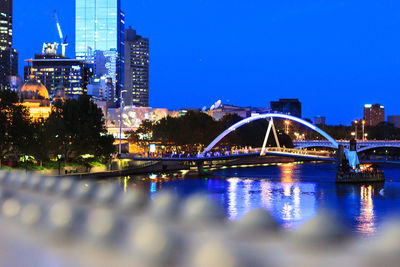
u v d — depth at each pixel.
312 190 102.31
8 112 121.81
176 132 193.75
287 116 158.88
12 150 123.62
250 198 87.56
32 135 122.75
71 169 132.50
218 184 113.38
